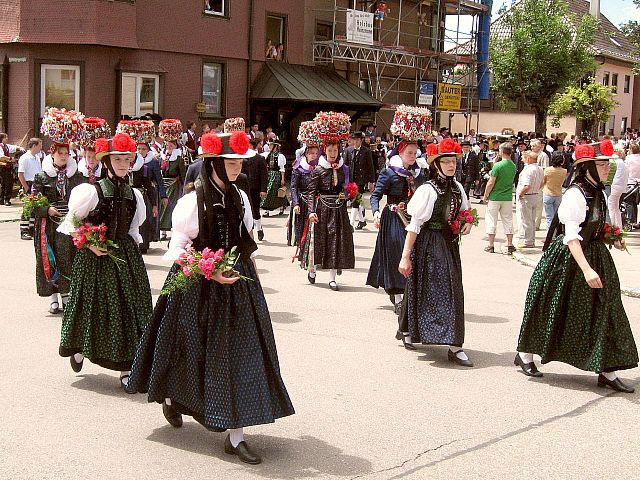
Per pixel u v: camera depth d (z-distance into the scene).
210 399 4.75
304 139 10.36
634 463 4.98
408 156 8.59
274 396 4.91
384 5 29.67
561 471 4.83
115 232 6.00
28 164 15.13
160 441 5.16
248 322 4.85
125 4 21.06
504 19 38.03
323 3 27.77
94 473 4.64
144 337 5.07
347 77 29.16
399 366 6.98
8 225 15.77
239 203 4.93
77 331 6.09
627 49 52.66
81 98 20.92
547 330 6.45
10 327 7.95
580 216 6.20
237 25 24.67
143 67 21.98
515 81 37.56
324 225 10.26
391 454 5.04
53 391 6.11
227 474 4.68
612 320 6.31
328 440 5.26
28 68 20.78
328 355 7.26
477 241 15.77
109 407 5.79
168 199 13.98
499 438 5.35
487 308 9.50
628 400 6.22
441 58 32.31
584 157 6.18
